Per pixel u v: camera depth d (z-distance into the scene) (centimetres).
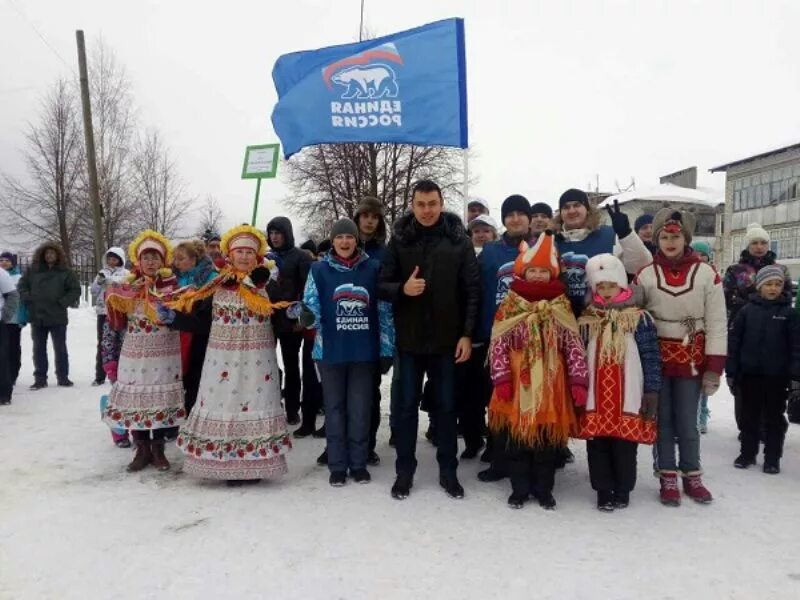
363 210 475
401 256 409
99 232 1511
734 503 393
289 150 599
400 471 408
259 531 343
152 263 446
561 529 350
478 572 297
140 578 290
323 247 614
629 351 379
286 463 454
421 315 400
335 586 284
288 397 591
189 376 511
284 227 531
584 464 479
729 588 284
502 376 382
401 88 576
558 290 389
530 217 452
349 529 346
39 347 784
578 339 385
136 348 444
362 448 431
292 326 426
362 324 419
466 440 495
